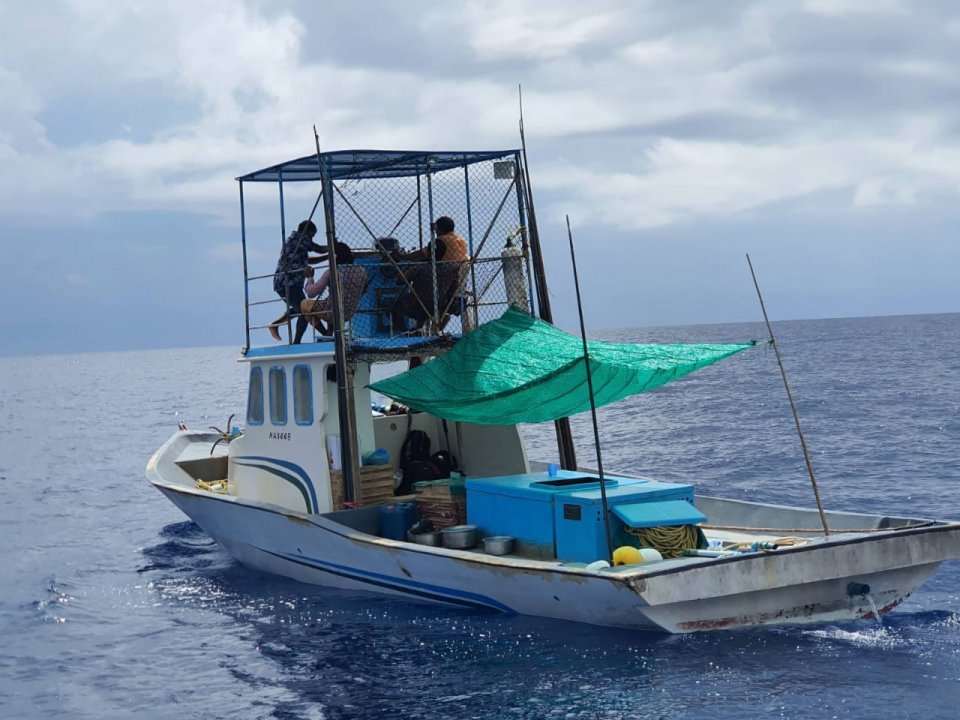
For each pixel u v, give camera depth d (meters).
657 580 9.71
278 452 14.48
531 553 11.48
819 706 8.55
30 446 38.38
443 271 14.09
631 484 11.59
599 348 12.60
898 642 10.07
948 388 43.78
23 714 9.65
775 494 19.98
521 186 14.40
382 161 14.05
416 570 11.89
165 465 17.09
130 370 156.50
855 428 30.17
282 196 14.59
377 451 13.81
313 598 12.94
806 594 10.57
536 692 9.16
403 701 9.24
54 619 12.79
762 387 49.94
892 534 10.58
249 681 10.12
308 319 13.96
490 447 14.36
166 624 12.28
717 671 9.37
